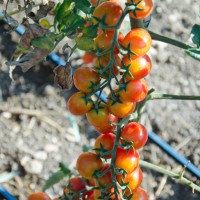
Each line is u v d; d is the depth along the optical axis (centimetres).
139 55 44
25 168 100
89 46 46
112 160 49
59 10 48
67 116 110
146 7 44
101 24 43
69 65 49
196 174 101
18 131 107
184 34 124
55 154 104
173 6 129
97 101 47
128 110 48
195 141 107
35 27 46
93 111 49
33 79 114
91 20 48
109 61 44
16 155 102
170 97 58
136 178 52
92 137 108
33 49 47
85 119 110
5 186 98
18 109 110
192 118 111
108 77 45
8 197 96
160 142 105
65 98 112
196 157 104
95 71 48
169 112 111
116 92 46
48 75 115
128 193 53
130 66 45
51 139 106
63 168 68
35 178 100
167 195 100
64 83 50
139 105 56
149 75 117
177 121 110
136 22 50
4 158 102
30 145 104
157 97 58
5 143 104
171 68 119
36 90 113
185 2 129
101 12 44
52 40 46
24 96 112
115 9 44
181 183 101
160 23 125
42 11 50
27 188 99
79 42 46
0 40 119
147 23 55
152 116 110
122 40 45
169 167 103
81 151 105
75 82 48
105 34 44
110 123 49
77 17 47
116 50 45
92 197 56
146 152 104
